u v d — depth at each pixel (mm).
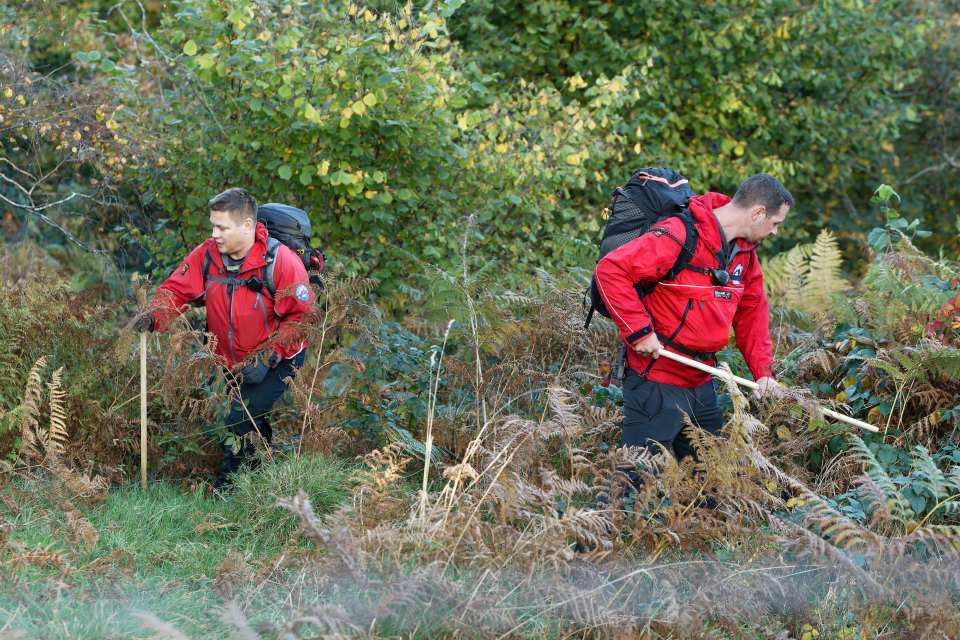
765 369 4367
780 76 10117
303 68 5973
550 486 3941
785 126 10344
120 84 6703
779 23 9734
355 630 3133
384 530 3510
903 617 3570
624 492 4266
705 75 9320
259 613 3471
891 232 5895
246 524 4344
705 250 4016
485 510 4184
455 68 7820
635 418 4199
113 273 7355
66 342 5188
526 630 3441
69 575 3598
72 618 3318
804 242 11547
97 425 4871
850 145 11336
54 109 6836
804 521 3953
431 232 6551
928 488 4027
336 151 6270
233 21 5840
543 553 3465
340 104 6020
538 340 5469
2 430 4492
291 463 4539
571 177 7078
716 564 3613
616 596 3467
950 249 12648
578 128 7098
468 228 6059
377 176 6152
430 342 5523
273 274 4613
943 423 4840
